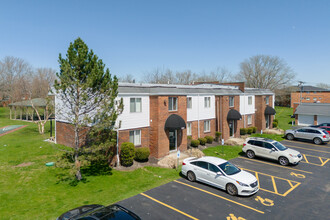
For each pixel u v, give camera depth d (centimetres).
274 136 3086
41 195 1198
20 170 1545
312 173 1650
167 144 1981
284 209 1112
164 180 1465
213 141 2694
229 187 1264
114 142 1470
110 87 1402
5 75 6272
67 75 1277
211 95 2647
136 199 1188
